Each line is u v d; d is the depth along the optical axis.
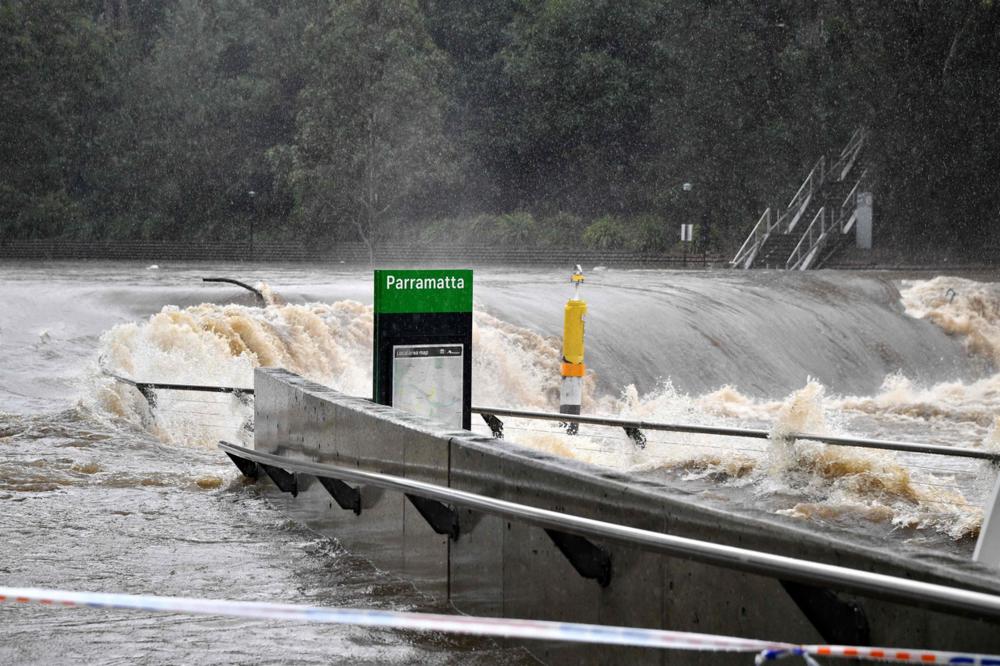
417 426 24.12
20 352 75.25
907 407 79.94
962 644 11.95
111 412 53.59
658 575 16.48
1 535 28.80
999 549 17.72
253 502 33.75
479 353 80.19
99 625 20.70
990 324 118.75
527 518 17.73
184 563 26.11
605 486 17.75
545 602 19.31
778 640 14.28
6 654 18.78
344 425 27.77
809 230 184.88
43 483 36.41
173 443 50.69
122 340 69.62
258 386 35.19
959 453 36.09
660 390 87.12
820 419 46.62
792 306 111.62
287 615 11.34
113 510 32.38
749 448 47.69
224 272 188.38
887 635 12.95
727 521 15.41
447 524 22.59
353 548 27.34
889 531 33.88
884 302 119.44
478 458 21.50
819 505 36.59
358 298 98.94
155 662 18.41
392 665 18.58
